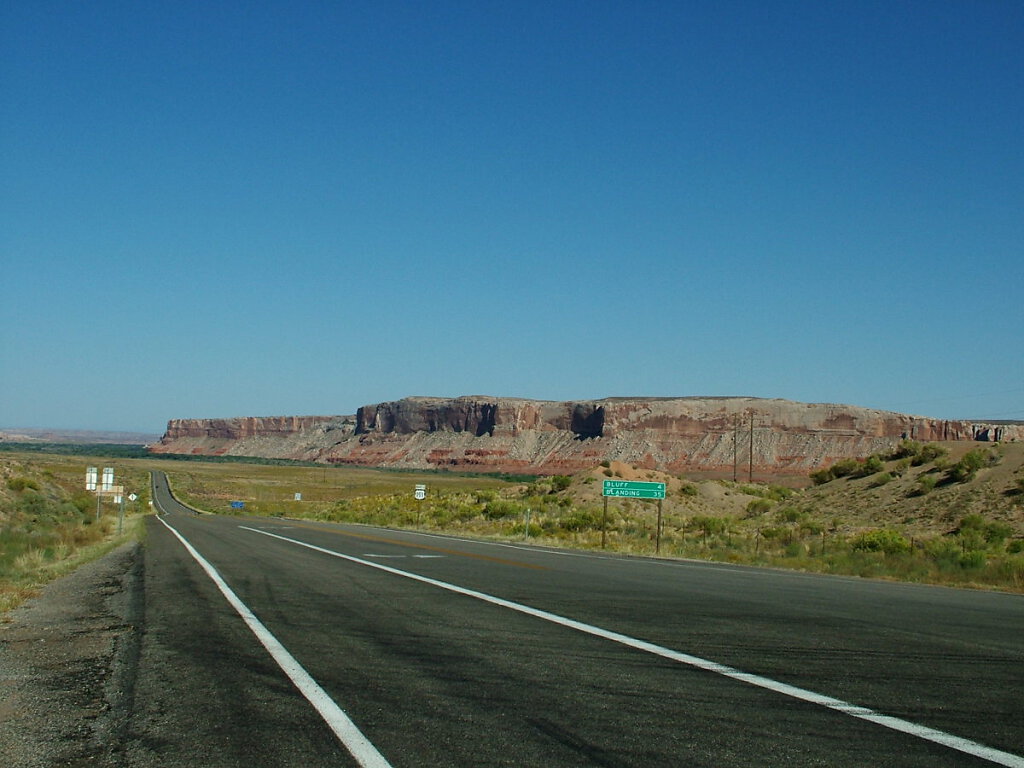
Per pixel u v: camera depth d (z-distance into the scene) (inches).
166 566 1022.4
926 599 755.4
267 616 577.6
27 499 2219.5
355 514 3452.3
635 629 515.5
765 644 463.8
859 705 324.8
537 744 275.0
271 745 277.0
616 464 3683.6
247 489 6407.5
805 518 2503.7
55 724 312.7
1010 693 349.1
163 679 384.2
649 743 275.4
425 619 557.9
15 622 576.7
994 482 2188.7
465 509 3211.1
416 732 289.6
